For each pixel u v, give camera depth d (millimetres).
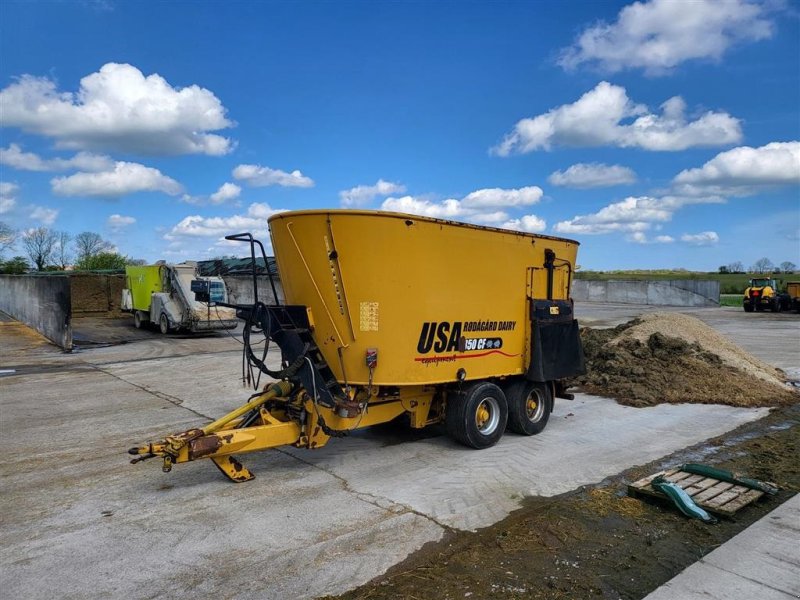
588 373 10969
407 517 4883
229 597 3664
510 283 6914
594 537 4559
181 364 13867
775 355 15398
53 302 17250
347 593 3730
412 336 5914
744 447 7027
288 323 5922
